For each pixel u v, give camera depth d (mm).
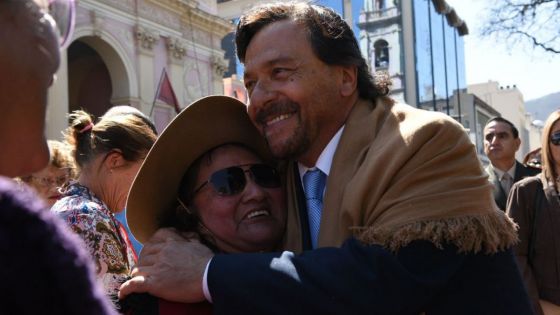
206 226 1658
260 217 1639
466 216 1262
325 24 1508
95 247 1867
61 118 10570
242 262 1288
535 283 3023
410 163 1323
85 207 1948
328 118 1536
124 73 14641
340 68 1531
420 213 1257
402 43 30734
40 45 759
